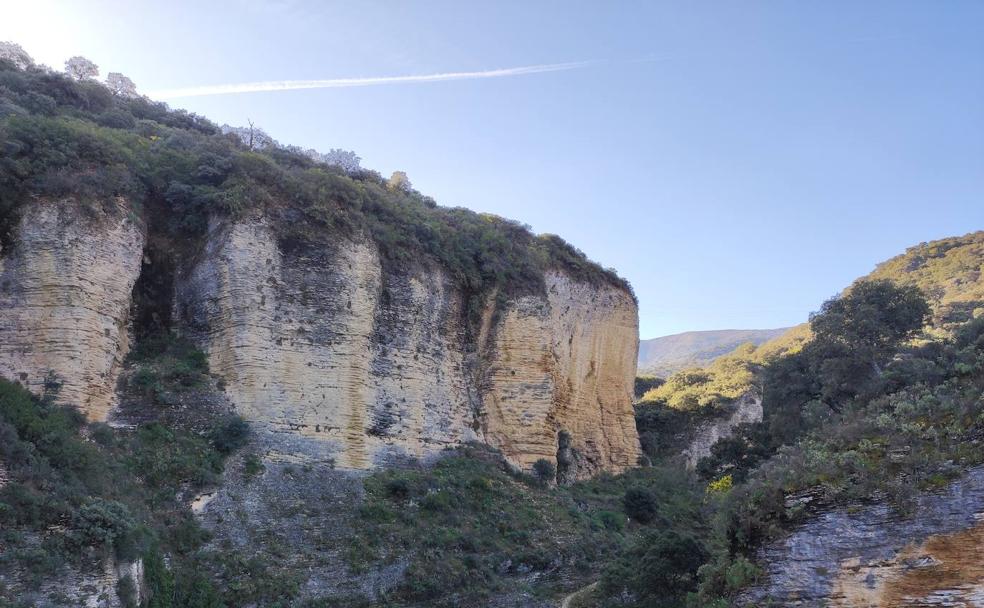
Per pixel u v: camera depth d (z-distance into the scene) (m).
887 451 24.25
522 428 48.28
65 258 33.41
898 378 40.31
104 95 49.88
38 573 21.73
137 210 37.50
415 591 31.92
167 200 39.31
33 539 22.47
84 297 33.41
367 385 40.25
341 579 30.94
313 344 38.47
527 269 52.59
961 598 19.84
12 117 36.38
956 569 20.30
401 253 45.03
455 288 48.72
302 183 41.62
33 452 25.52
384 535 34.09
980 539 20.19
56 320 32.53
